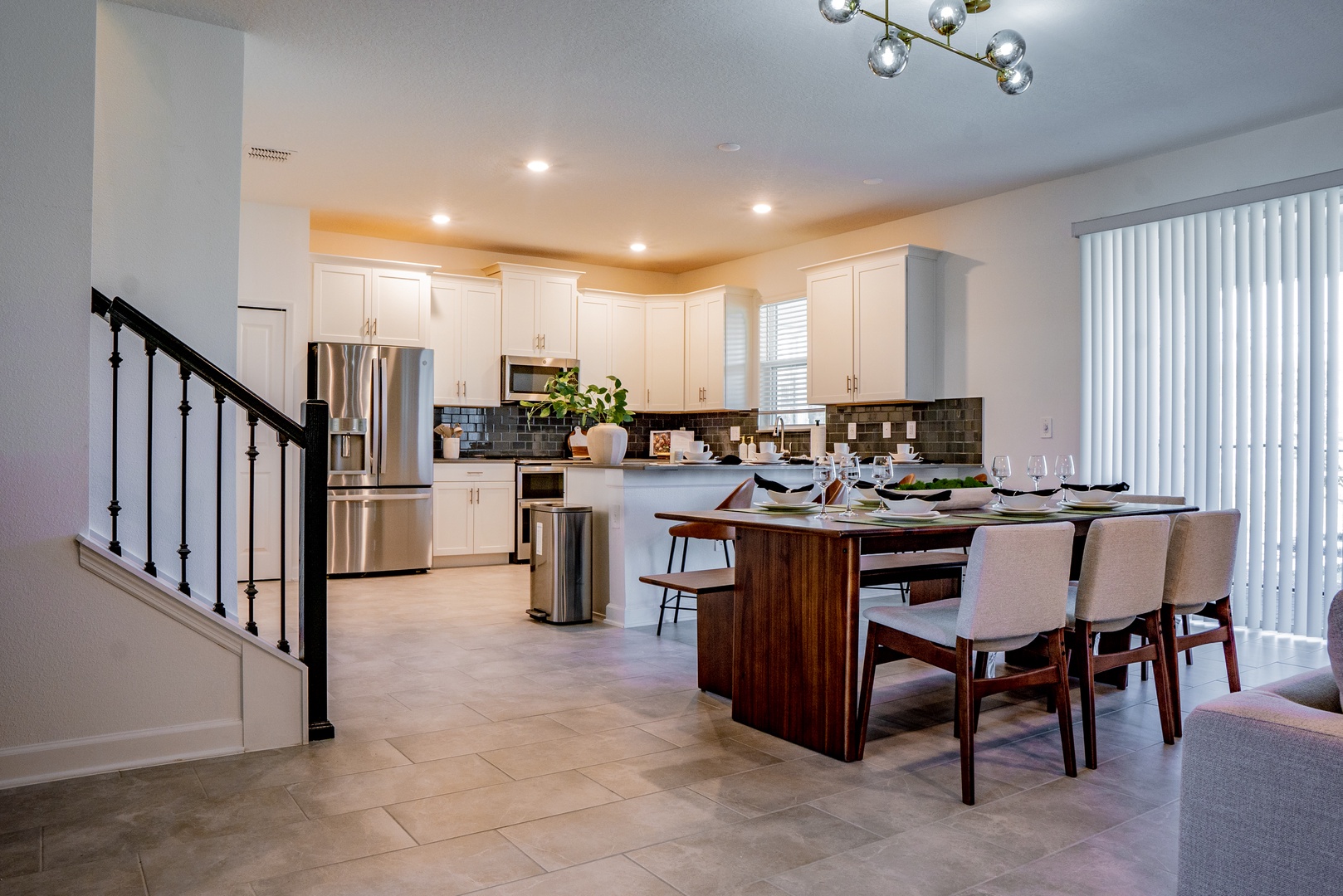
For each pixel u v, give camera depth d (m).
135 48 3.44
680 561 5.04
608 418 5.23
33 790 2.48
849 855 2.11
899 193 5.78
